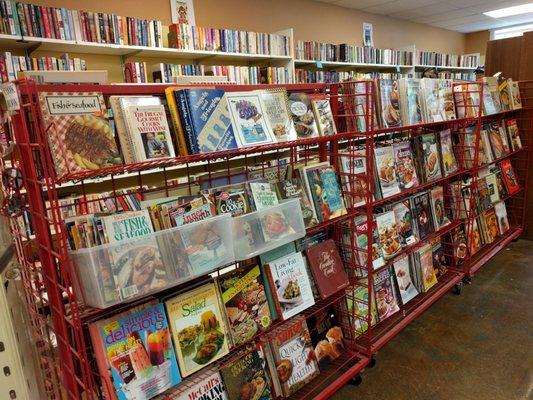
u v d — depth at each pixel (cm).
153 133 114
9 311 94
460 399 177
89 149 102
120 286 99
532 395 177
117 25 303
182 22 386
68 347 107
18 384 96
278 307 152
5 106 107
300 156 194
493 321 239
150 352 116
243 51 392
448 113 250
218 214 130
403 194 225
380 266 206
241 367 144
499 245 334
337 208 176
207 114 125
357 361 192
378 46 644
